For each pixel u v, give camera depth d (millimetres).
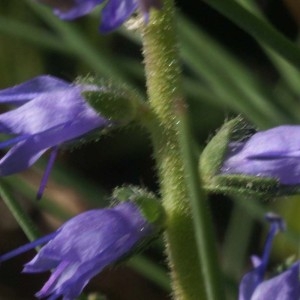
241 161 151
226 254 214
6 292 246
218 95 203
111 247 150
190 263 154
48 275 249
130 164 255
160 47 151
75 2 139
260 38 157
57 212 201
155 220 152
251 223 214
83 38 202
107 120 151
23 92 151
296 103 205
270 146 151
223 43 265
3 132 150
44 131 150
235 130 152
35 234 167
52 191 238
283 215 219
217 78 198
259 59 263
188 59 199
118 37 243
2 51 245
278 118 197
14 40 244
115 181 254
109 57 205
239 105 197
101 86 152
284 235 198
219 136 151
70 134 151
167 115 152
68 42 205
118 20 141
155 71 152
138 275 244
